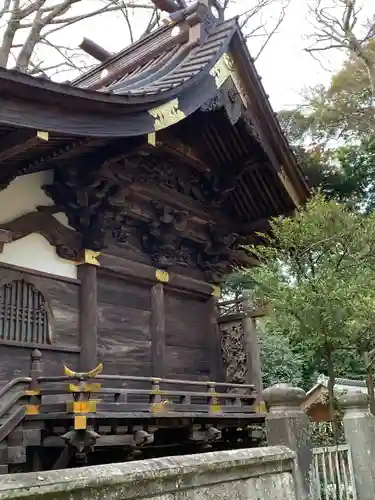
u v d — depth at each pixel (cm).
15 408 568
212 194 966
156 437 758
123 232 826
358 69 1862
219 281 1002
